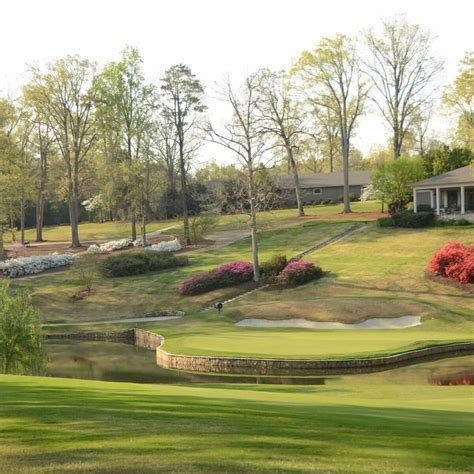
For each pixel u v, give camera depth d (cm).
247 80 4569
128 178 5741
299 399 1378
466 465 696
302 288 4225
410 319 3347
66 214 9625
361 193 8538
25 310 2109
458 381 2023
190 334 3183
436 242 4897
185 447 735
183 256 5209
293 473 640
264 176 5512
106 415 931
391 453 741
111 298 4412
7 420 881
